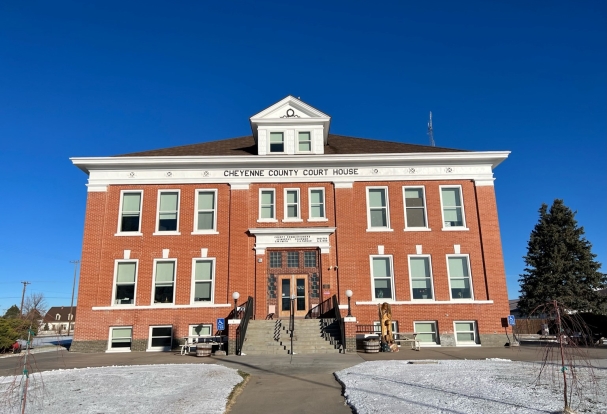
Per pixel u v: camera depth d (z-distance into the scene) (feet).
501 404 29.99
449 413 27.96
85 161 85.66
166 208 86.74
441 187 88.33
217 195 87.10
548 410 28.50
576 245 150.30
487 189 87.76
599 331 80.43
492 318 82.02
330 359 58.54
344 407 32.17
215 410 30.42
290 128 92.17
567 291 144.15
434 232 85.97
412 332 81.46
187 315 81.20
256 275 83.35
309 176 88.28
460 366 48.60
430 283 84.23
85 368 52.75
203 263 84.48
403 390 35.19
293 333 70.95
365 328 81.00
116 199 86.07
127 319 80.64
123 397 34.53
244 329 70.79
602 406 29.63
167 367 51.55
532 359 57.36
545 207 160.35
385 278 84.43
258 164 88.07
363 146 96.63
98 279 82.38
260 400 34.88
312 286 83.61
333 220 86.48
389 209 86.94
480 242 85.66
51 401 33.37
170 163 87.10
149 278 82.79
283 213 86.74
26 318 81.15
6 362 61.98
